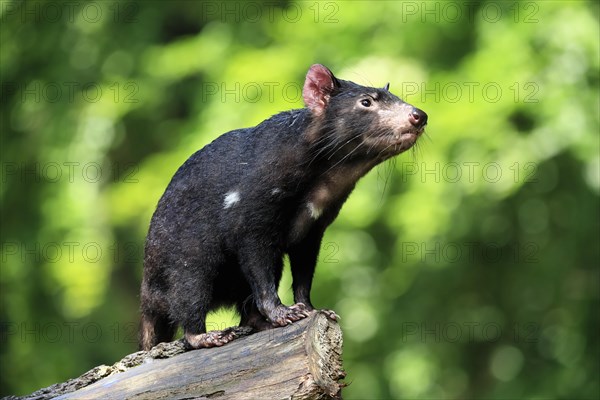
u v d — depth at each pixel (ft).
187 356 22.57
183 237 24.81
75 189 54.70
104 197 55.62
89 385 22.86
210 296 24.98
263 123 25.12
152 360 23.08
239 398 21.44
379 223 49.80
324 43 49.60
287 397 21.06
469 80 45.55
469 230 48.85
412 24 47.50
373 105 25.23
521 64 45.24
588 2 46.85
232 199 24.43
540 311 52.95
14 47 57.36
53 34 56.95
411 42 47.73
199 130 49.80
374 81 46.78
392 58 47.26
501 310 53.11
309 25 49.70
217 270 24.97
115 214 54.08
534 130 45.37
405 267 49.03
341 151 25.08
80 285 55.72
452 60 48.80
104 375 22.98
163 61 54.08
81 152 55.11
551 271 50.14
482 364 54.49
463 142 45.37
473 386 54.34
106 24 57.16
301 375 21.18
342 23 49.14
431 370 51.47
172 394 21.95
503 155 44.91
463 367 53.78
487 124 44.70
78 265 55.42
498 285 52.75
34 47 57.41
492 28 46.26
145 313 26.16
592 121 45.16
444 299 52.16
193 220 24.77
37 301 58.39
